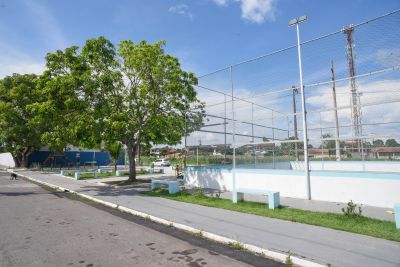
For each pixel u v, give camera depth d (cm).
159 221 834
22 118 3569
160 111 1753
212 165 1545
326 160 1823
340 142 1734
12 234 707
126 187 1655
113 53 1681
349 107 1050
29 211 1002
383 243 589
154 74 1633
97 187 1691
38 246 614
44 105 1429
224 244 626
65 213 968
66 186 1752
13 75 3741
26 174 2827
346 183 1006
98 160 4919
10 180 2270
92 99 1544
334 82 1068
